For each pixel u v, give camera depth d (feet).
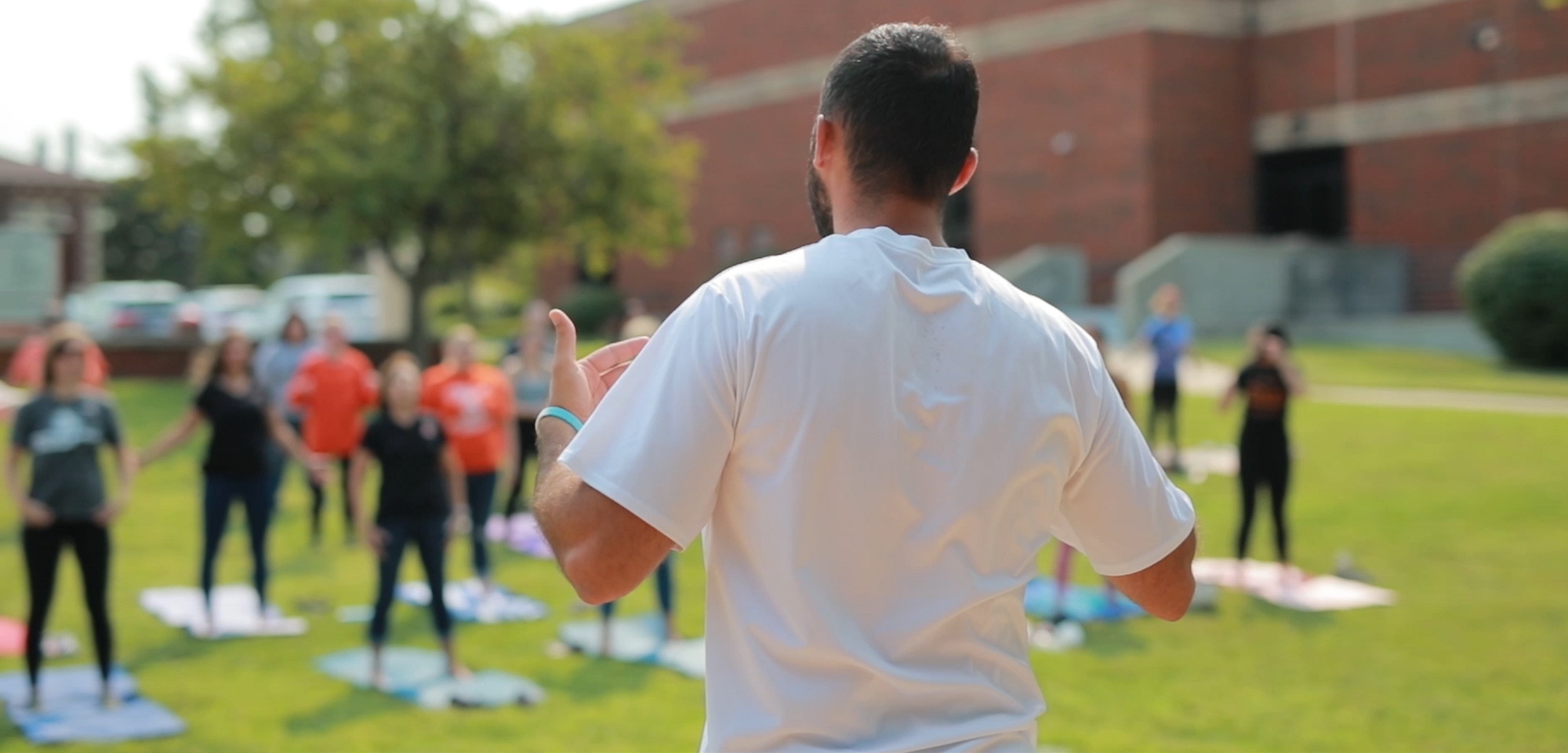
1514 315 71.20
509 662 26.63
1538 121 87.45
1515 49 88.17
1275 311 89.30
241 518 43.78
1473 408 57.62
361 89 72.64
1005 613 6.02
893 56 6.15
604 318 124.88
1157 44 94.63
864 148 6.16
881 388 5.73
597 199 77.71
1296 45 97.25
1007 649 6.03
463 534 40.42
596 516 5.64
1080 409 6.28
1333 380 68.54
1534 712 22.70
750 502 5.73
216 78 74.28
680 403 5.63
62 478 22.54
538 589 33.50
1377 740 21.20
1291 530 39.75
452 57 74.54
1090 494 6.45
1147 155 94.17
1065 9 98.68
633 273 134.82
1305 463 48.47
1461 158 90.79
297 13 74.54
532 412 38.83
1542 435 50.24
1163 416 58.70
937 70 6.16
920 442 5.78
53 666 26.30
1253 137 98.99
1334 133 95.96
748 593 5.78
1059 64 99.30
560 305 128.47
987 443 5.88
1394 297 92.48
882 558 5.73
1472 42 89.86
